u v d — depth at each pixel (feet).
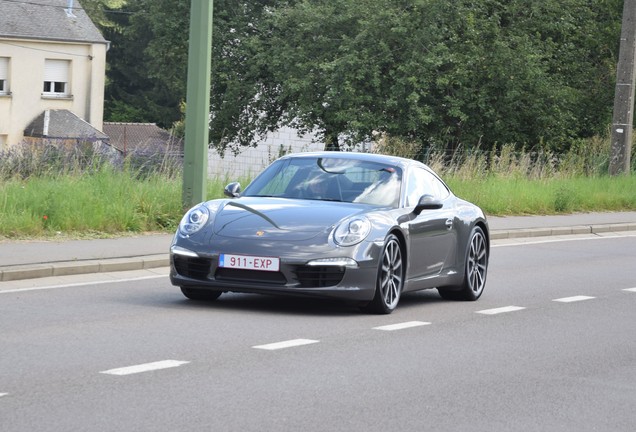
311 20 153.38
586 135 160.45
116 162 74.64
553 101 148.05
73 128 212.43
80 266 50.96
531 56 144.15
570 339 38.58
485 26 146.30
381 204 44.01
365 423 24.91
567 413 27.02
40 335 34.60
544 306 47.26
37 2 216.74
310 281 40.11
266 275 40.16
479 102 143.13
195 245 40.96
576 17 160.25
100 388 27.17
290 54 154.92
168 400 26.16
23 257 51.93
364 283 40.81
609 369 33.17
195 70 65.72
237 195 44.68
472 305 47.16
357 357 33.06
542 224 90.68
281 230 40.88
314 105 150.61
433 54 141.49
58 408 24.90
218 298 45.01
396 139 109.40
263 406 26.05
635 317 44.80
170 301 43.57
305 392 27.81
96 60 221.46
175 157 76.38
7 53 208.74
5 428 22.99
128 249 57.47
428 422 25.35
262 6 173.78
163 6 181.68
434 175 48.91
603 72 161.27
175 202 68.64
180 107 328.29
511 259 68.18
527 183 106.32
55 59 215.92
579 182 111.96
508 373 31.81
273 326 38.19
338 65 144.36
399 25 142.61
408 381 29.91
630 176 118.83
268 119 175.73
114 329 36.19
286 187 45.03
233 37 172.04
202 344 34.06
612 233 92.27
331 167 45.96
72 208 63.82
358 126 140.87
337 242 40.55
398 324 40.06
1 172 68.90
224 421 24.39
